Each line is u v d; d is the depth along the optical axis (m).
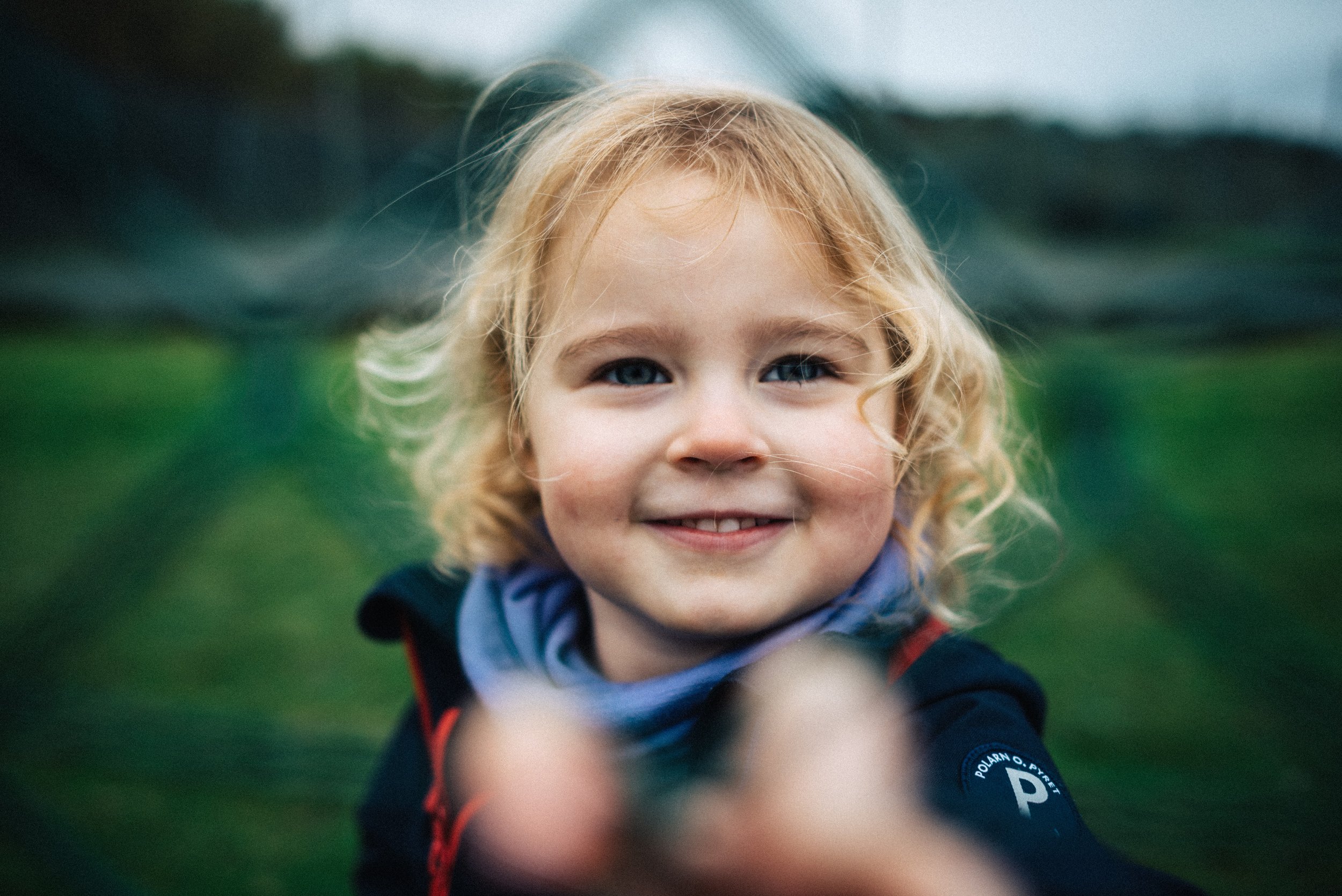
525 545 0.94
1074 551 1.69
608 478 0.66
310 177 7.27
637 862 0.33
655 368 0.67
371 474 1.65
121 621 2.70
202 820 1.83
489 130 1.32
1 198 7.74
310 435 1.66
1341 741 1.74
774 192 0.69
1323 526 3.20
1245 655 1.79
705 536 0.66
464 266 1.21
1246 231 4.28
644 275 0.65
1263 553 2.94
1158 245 4.14
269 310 1.63
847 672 0.62
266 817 1.84
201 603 2.87
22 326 7.45
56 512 3.80
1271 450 4.05
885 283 0.72
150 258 1.62
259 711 2.20
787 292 0.66
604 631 0.82
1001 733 0.65
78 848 1.61
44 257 7.74
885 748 0.38
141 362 6.68
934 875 0.31
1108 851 0.46
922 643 0.74
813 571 0.67
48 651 1.88
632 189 0.69
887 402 0.73
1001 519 1.60
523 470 0.84
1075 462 1.70
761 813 0.32
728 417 0.64
